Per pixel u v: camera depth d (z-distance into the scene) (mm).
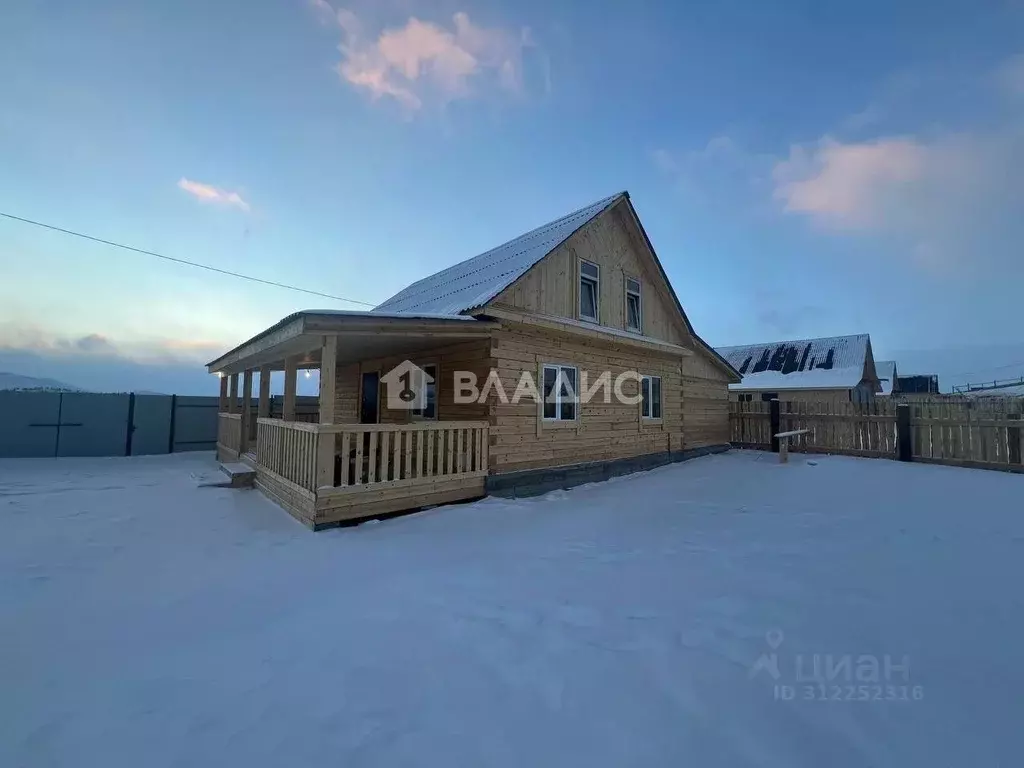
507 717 2135
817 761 1826
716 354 13594
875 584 3748
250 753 1905
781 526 5625
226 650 2787
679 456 12195
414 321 6492
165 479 9273
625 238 10953
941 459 10500
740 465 11203
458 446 7117
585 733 2020
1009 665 2547
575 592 3668
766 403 14062
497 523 5902
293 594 3658
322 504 5594
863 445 12023
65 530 5531
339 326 5875
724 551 4699
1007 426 9578
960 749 1890
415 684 2414
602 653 2717
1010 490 7574
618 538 5227
